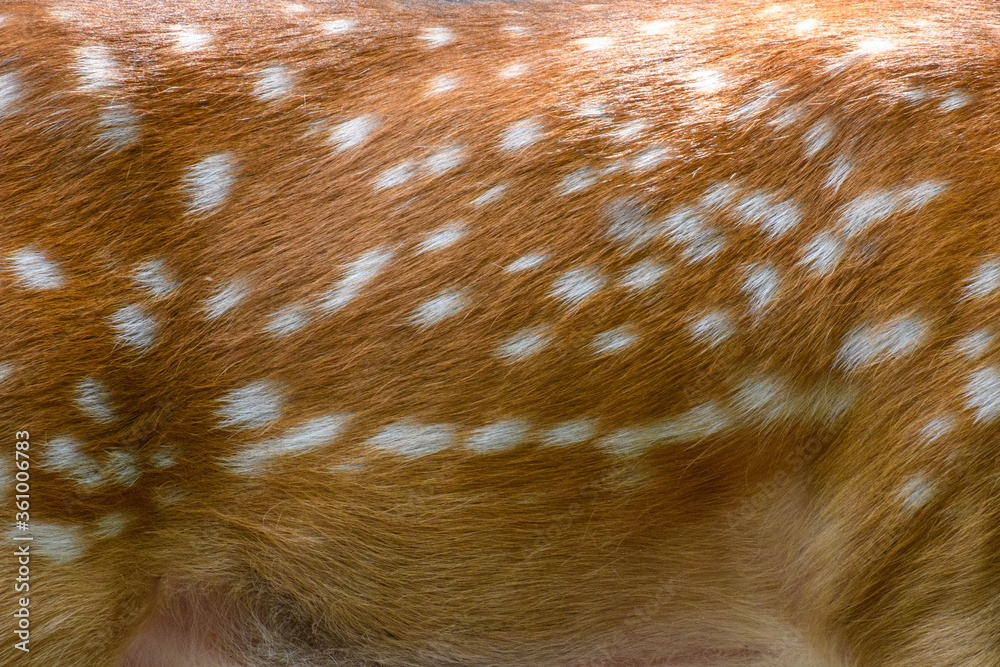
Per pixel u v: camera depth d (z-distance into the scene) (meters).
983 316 3.08
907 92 3.11
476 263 3.10
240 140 3.12
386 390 3.10
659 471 3.11
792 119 3.11
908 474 3.09
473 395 3.10
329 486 3.11
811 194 3.10
